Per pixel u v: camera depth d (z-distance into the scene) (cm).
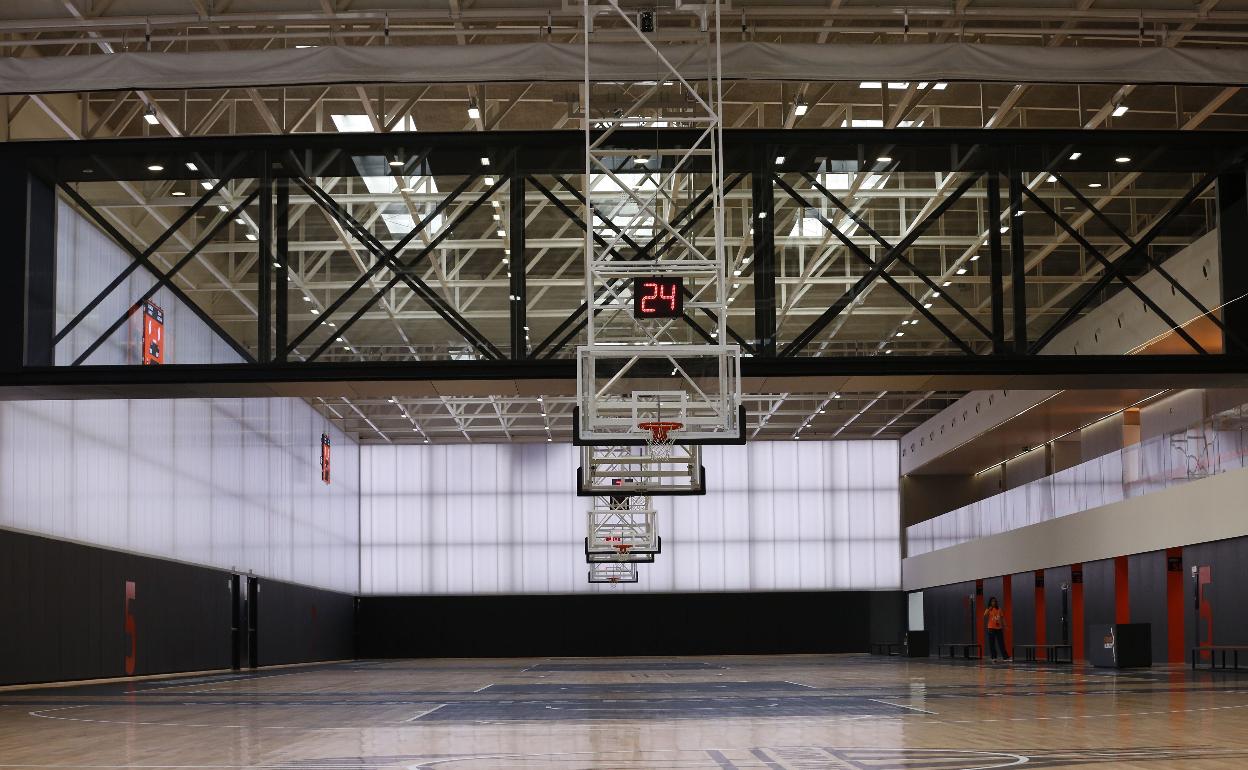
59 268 3066
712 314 3105
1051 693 2223
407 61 2503
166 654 4003
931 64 2519
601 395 2503
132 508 3753
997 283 2636
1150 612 3831
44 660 3116
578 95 3175
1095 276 4031
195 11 2602
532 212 3700
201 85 2497
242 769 1104
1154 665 3666
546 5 2577
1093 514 4225
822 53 2517
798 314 4253
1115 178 3825
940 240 4084
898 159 2698
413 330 4262
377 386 2638
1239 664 3269
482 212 3825
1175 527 3612
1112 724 1502
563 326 2578
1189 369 2575
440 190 3641
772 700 2133
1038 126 3650
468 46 2506
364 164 2683
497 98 3275
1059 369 2581
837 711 1805
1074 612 4497
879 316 4325
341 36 2686
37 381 2550
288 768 1109
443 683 3203
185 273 3862
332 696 2502
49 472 3192
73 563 3297
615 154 2567
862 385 2695
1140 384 2688
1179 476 3631
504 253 4197
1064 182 2677
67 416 3316
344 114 3441
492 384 2623
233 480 4778
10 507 2967
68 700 2419
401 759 1181
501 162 2677
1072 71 2519
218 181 2650
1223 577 3372
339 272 4247
